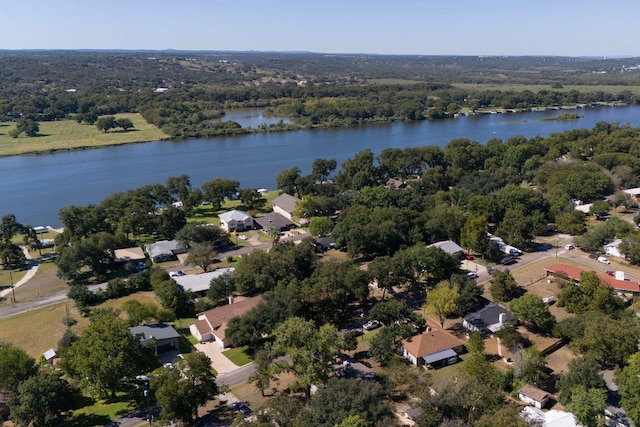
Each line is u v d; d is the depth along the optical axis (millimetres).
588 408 63906
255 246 142375
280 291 95250
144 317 95750
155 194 170250
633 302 100875
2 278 125000
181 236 137375
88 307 106000
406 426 66688
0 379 73438
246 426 60438
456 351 86250
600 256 127438
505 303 104312
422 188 189125
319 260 121312
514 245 135375
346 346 82875
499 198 153375
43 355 87312
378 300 107562
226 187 178625
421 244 125250
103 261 127938
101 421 71438
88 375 72250
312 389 74812
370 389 64750
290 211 166125
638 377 66000
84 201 191875
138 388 78938
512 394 73438
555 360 83875
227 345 91250
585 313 90625
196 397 68250
